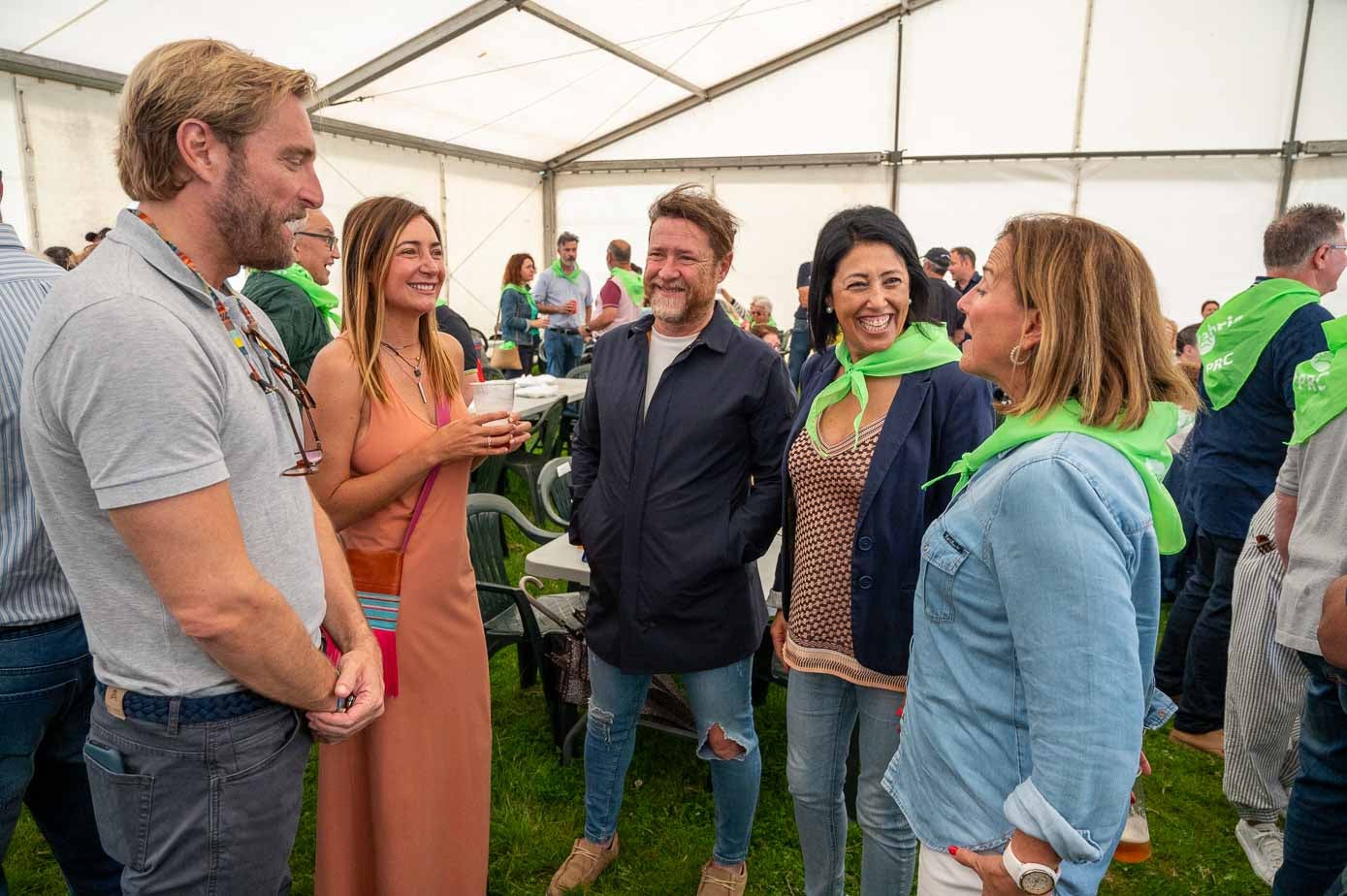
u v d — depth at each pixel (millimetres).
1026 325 1017
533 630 2535
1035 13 8977
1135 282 966
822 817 1688
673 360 1758
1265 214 8586
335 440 1524
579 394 5516
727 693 1832
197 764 1072
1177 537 982
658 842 2238
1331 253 2426
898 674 1521
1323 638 1316
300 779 1191
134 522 930
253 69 1028
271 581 1109
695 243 1679
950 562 1034
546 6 7191
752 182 10578
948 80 9430
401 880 1616
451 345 1748
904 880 1573
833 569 1590
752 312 7535
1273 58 8289
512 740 2701
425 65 7570
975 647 1025
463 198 10180
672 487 1732
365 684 1255
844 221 1587
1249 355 2457
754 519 1750
